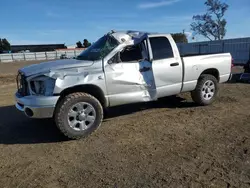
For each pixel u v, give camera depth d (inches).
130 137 196.1
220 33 1956.2
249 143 177.5
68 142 192.2
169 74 243.4
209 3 1918.1
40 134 212.5
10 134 215.3
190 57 261.1
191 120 231.8
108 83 209.5
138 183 133.0
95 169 149.1
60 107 187.9
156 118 241.8
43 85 190.1
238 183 130.0
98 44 236.5
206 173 140.3
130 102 224.5
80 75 197.5
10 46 4229.8
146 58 231.6
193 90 273.4
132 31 243.3
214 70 285.3
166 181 133.7
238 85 413.7
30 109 188.5
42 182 137.9
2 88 490.9
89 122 200.2
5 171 151.4
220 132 199.8
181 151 168.6
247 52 994.1
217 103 290.7
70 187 132.0
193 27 2020.2
